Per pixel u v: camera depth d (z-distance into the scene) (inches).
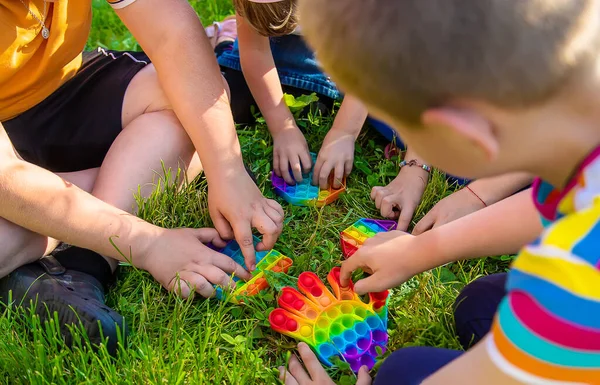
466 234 43.3
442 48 23.6
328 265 54.2
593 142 26.2
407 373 39.2
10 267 48.8
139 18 54.2
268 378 44.9
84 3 56.4
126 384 43.5
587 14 23.9
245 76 64.7
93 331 44.9
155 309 49.6
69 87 59.6
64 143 58.9
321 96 70.7
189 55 54.2
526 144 26.1
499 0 23.2
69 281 48.6
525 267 25.6
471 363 28.0
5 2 51.4
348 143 62.6
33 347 45.1
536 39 23.3
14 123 57.6
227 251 54.7
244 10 54.2
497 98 24.1
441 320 48.9
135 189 55.1
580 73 24.3
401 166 61.4
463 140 25.6
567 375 25.8
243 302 49.6
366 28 24.6
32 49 54.5
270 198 60.6
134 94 59.0
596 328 24.7
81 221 48.5
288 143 62.7
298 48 69.5
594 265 24.4
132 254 50.3
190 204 57.9
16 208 46.8
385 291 49.7
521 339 25.4
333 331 47.7
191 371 45.4
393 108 26.1
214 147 54.1
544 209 30.2
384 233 49.6
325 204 59.8
